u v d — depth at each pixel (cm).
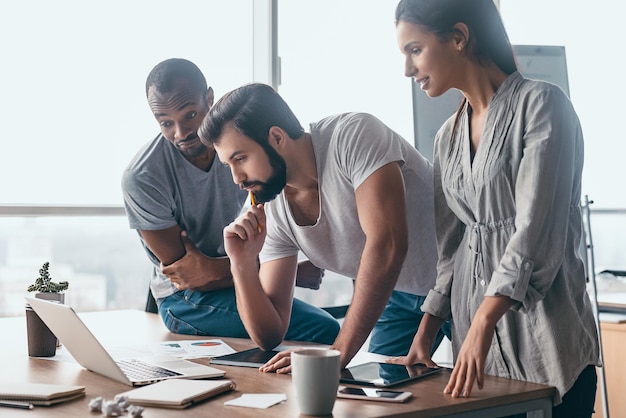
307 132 195
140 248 347
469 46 167
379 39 408
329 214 198
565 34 466
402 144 211
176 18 357
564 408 167
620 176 484
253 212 201
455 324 180
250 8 381
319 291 388
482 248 171
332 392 130
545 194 154
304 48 386
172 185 254
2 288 315
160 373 162
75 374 168
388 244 176
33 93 321
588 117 475
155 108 240
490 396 145
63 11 327
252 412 131
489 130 168
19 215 314
